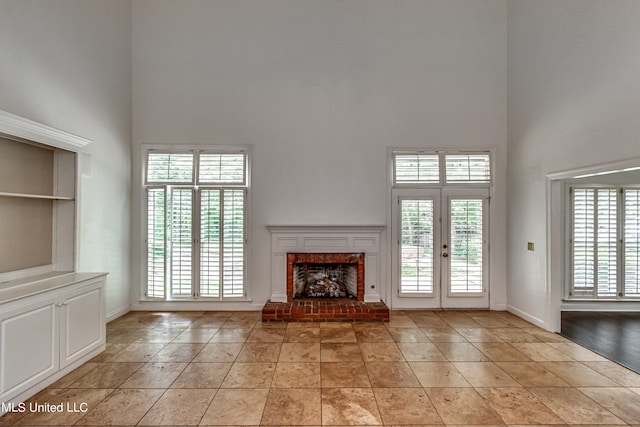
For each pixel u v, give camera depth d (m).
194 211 4.49
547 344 3.37
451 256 4.57
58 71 3.30
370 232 4.45
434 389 2.48
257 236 4.53
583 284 4.51
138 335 3.59
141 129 4.51
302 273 4.77
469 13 4.60
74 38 3.50
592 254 4.49
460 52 4.60
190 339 3.47
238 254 4.49
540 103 3.89
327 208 4.55
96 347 3.05
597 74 3.10
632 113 2.77
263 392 2.43
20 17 2.89
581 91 3.29
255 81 4.55
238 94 4.55
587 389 2.48
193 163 4.50
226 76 4.54
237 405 2.27
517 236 4.34
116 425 2.05
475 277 4.59
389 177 4.58
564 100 3.52
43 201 3.05
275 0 4.57
